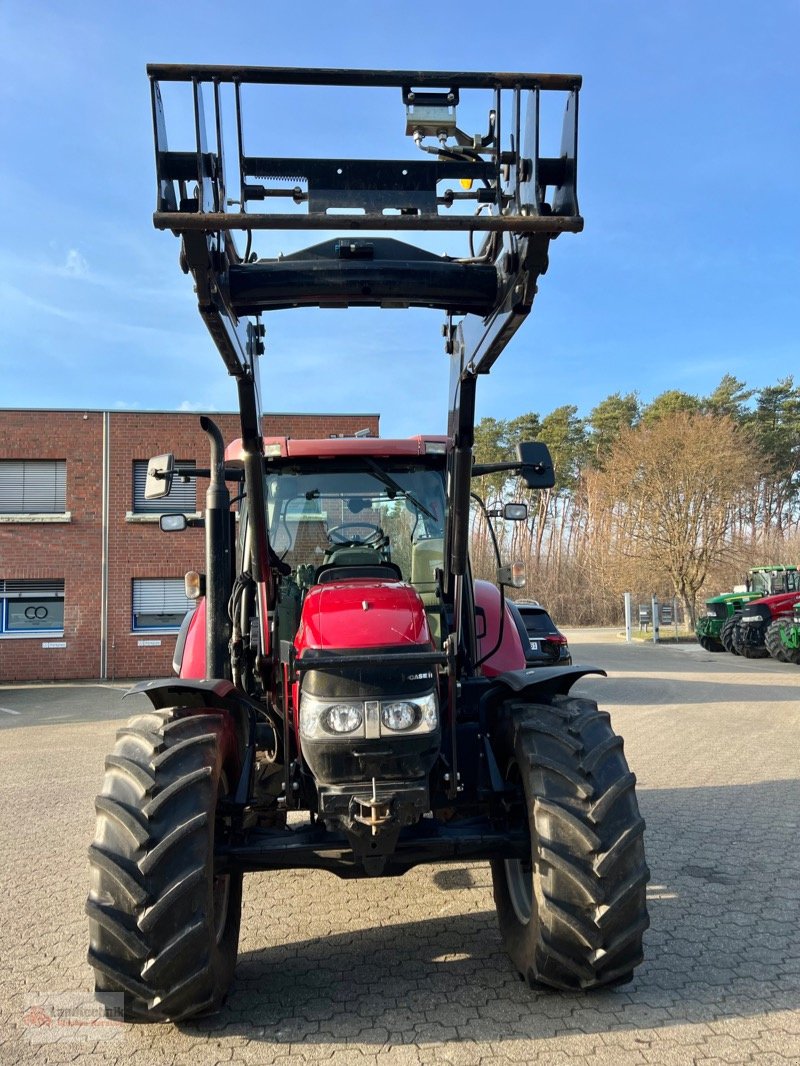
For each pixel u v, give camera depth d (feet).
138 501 66.85
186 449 67.00
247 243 11.05
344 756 10.27
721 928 13.21
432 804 12.33
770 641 69.05
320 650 10.55
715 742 30.19
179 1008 9.77
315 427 67.46
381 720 10.22
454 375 13.73
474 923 13.92
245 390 11.82
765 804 20.99
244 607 13.02
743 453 117.39
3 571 64.95
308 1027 10.39
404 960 12.44
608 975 10.27
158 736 10.65
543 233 9.21
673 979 11.44
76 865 17.61
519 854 11.35
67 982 11.91
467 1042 9.87
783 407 189.06
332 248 11.09
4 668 64.80
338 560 14.64
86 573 65.82
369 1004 10.98
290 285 10.79
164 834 9.79
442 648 13.42
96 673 65.41
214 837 10.64
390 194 9.58
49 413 65.98
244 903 15.33
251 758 12.30
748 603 74.95
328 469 15.76
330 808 10.36
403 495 15.76
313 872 17.24
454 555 13.26
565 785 10.58
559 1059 9.45
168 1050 9.93
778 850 17.17
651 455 115.44
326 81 9.30
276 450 15.46
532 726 11.10
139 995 9.54
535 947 10.46
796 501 187.42
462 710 13.67
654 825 19.26
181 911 9.64
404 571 15.55
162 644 66.13
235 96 9.29
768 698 43.24
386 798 10.23
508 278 10.26
